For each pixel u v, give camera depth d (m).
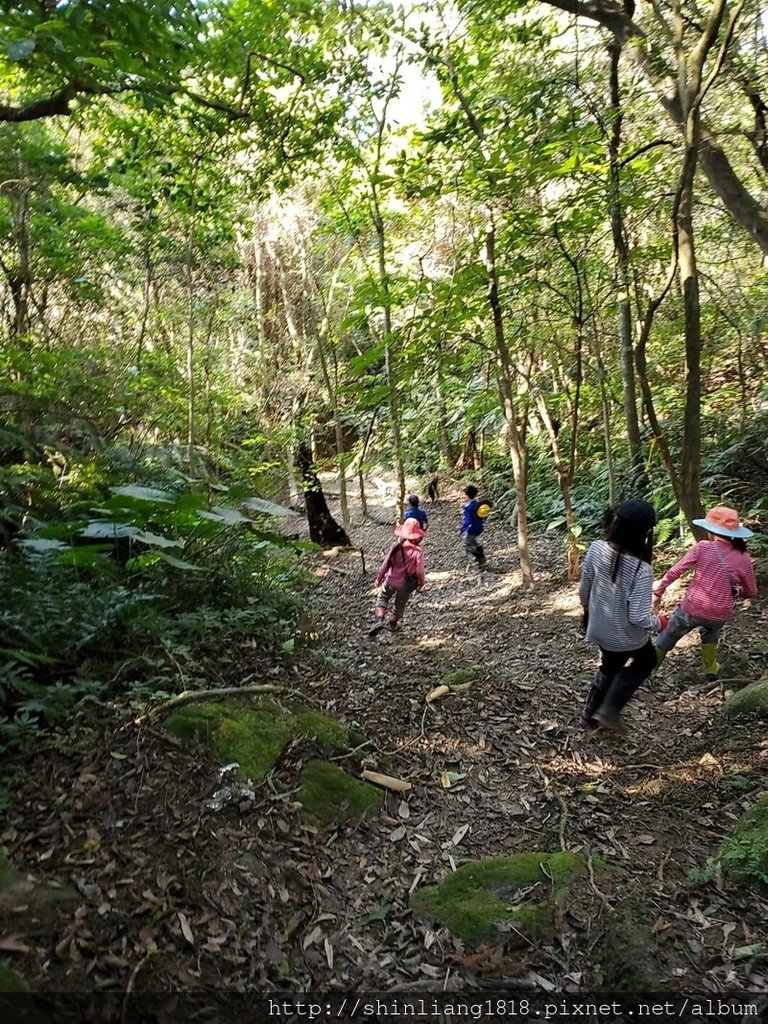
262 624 5.60
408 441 15.08
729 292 10.13
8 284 8.36
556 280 8.12
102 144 7.70
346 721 4.33
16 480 5.38
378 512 15.66
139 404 8.55
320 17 6.64
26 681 3.52
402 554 6.47
